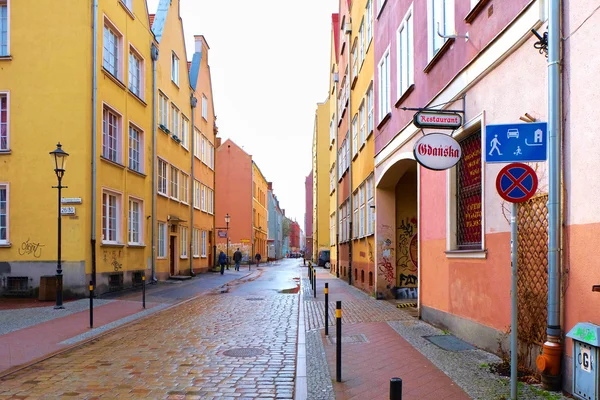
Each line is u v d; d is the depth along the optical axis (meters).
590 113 5.28
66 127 16.73
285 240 123.50
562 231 5.72
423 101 10.99
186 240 29.94
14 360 8.01
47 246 16.48
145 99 22.38
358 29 21.03
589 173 5.28
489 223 7.60
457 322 8.98
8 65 17.02
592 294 5.20
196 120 32.78
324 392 5.96
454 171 9.40
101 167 17.73
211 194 37.78
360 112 20.55
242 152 59.56
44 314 13.16
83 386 6.46
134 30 21.22
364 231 19.19
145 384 6.53
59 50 16.95
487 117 7.69
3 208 16.91
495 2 7.45
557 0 5.81
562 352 5.62
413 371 6.71
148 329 10.91
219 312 13.60
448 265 9.45
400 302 14.74
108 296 17.42
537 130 5.45
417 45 11.51
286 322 11.59
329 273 35.81
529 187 5.28
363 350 8.18
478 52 7.97
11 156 16.78
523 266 6.59
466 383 6.04
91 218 16.92
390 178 15.17
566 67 5.70
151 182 22.94
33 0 17.11
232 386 6.41
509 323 6.98
